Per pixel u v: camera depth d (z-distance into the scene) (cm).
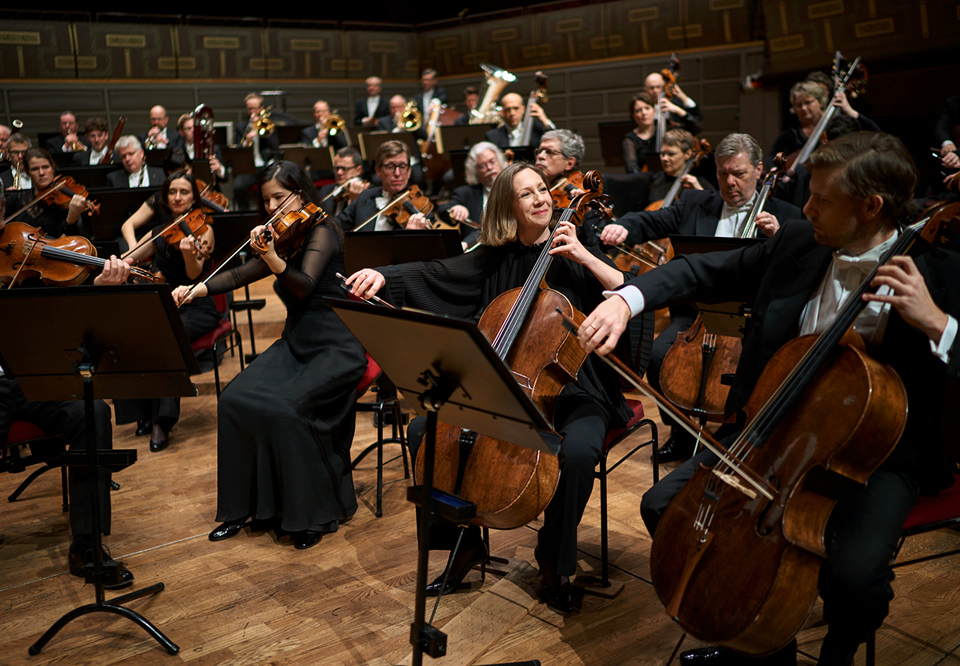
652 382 320
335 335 281
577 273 230
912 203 157
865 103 452
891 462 164
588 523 266
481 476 195
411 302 239
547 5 962
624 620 210
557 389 203
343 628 210
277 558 251
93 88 947
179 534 270
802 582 145
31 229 335
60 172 598
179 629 211
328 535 266
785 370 163
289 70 1046
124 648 204
